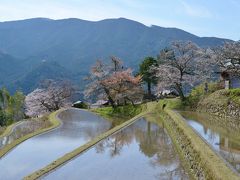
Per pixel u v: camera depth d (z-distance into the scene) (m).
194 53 46.97
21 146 23.62
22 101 75.62
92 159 19.06
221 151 16.16
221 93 35.28
